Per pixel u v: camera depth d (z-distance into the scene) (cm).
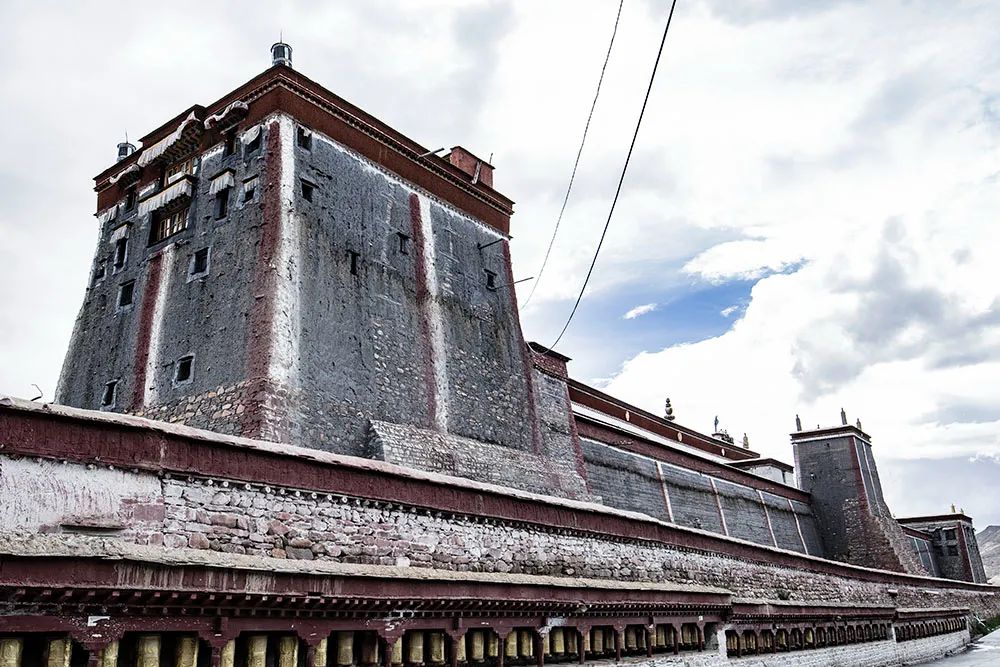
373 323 2205
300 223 2105
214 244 2180
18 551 855
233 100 2322
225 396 1925
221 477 1145
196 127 2341
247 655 1066
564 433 2859
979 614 5138
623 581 1886
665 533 2125
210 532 1113
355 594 1150
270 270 1992
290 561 1121
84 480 1008
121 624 929
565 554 1731
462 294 2575
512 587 1423
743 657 2223
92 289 2536
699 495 3809
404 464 2019
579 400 3503
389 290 2300
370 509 1338
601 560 1839
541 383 2828
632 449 3409
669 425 4412
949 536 6206
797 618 2573
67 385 2430
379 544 1330
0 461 941
